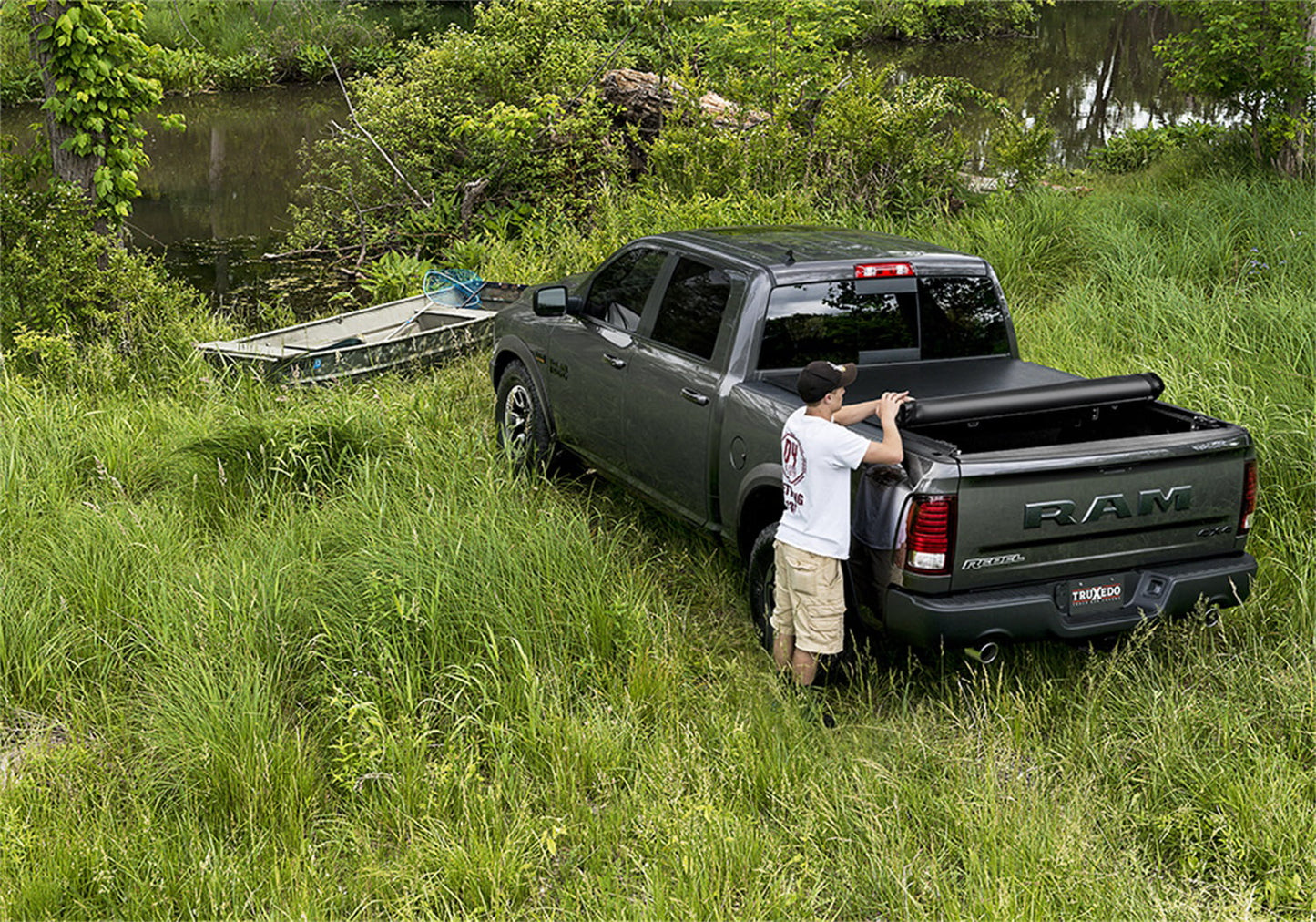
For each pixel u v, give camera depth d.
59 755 4.55
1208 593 4.80
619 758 4.58
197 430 7.68
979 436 5.25
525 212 14.67
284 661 5.07
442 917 3.88
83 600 5.54
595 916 3.85
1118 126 22.81
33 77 28.14
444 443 7.17
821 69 16.39
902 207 12.91
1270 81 13.12
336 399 7.91
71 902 3.88
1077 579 4.66
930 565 4.43
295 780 4.37
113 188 10.62
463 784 4.27
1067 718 4.83
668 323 6.12
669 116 14.50
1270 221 10.75
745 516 5.48
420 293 12.14
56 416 7.77
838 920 3.87
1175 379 7.23
